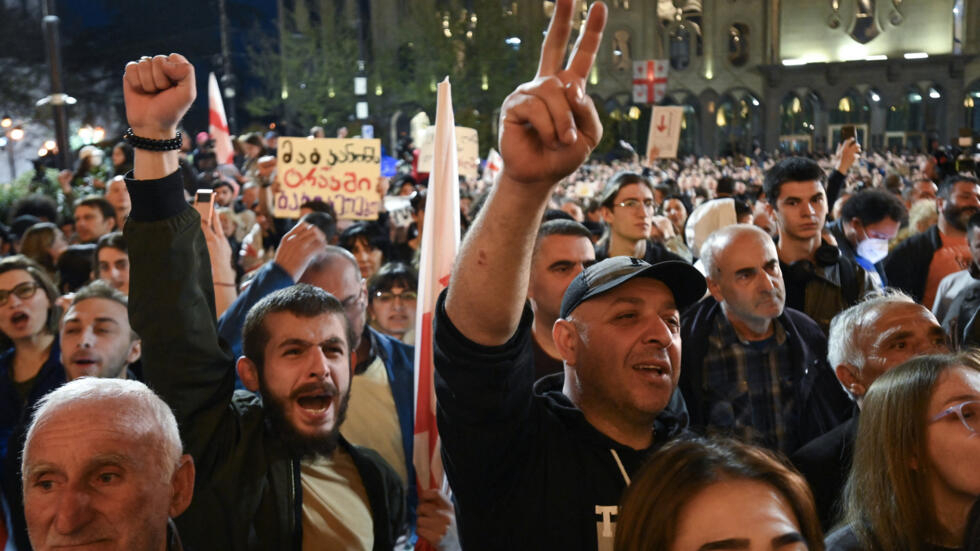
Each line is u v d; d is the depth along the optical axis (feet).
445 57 134.10
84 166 43.60
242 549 8.10
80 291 12.06
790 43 183.32
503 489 7.38
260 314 8.79
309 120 140.26
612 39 180.65
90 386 6.49
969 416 6.93
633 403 7.54
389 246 23.08
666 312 7.70
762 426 11.94
